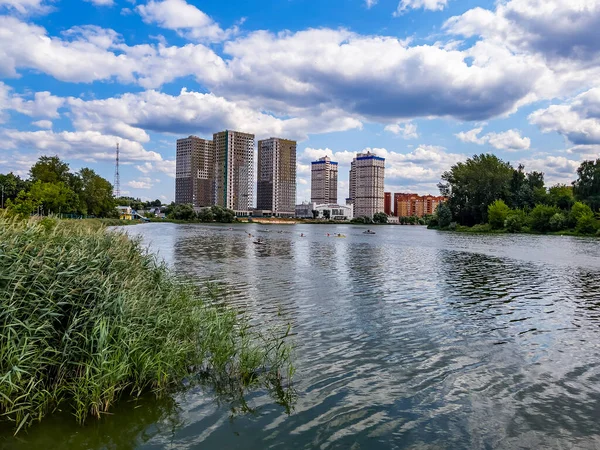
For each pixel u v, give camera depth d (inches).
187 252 1723.7
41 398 312.7
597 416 336.2
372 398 364.5
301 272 1171.9
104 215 4864.7
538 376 418.9
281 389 377.4
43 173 3732.8
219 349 418.3
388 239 3110.2
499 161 5196.9
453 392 379.2
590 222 3501.5
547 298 824.3
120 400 343.6
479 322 628.7
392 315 665.0
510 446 292.7
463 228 4800.7
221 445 284.8
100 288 384.8
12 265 343.0
